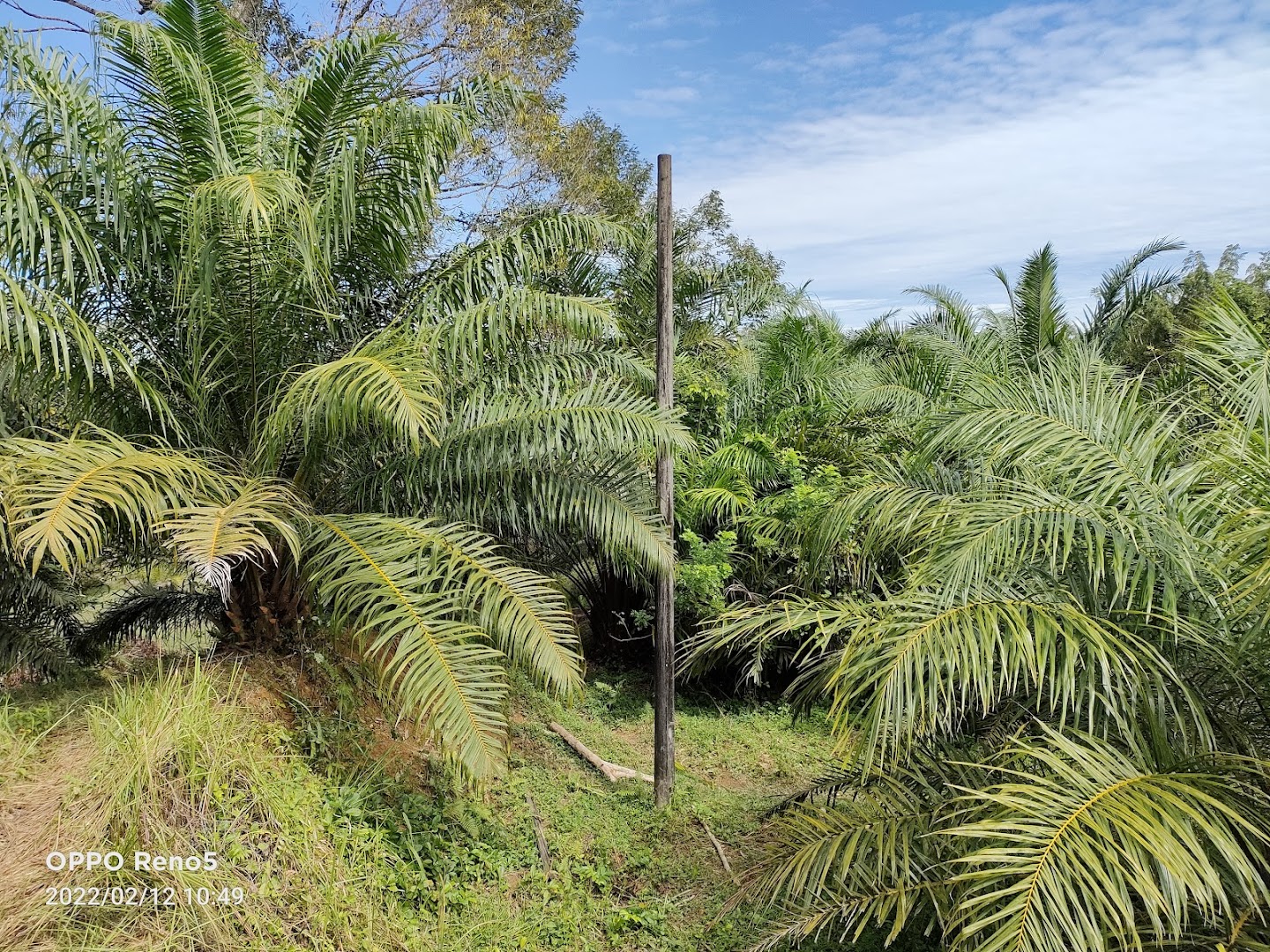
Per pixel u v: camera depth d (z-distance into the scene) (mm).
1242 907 2115
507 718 5004
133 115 4004
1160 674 2295
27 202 3369
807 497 5488
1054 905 1739
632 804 4398
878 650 2434
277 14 11859
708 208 14414
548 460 4305
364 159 4230
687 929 3387
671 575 4355
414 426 2975
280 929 2592
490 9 11875
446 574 3447
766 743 5340
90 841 2541
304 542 3650
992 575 2701
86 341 3328
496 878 3492
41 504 2648
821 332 8281
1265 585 2076
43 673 5059
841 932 3199
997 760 2695
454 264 4680
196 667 3434
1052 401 3086
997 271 11109
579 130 12383
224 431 4258
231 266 3869
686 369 7281
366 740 3953
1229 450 2529
